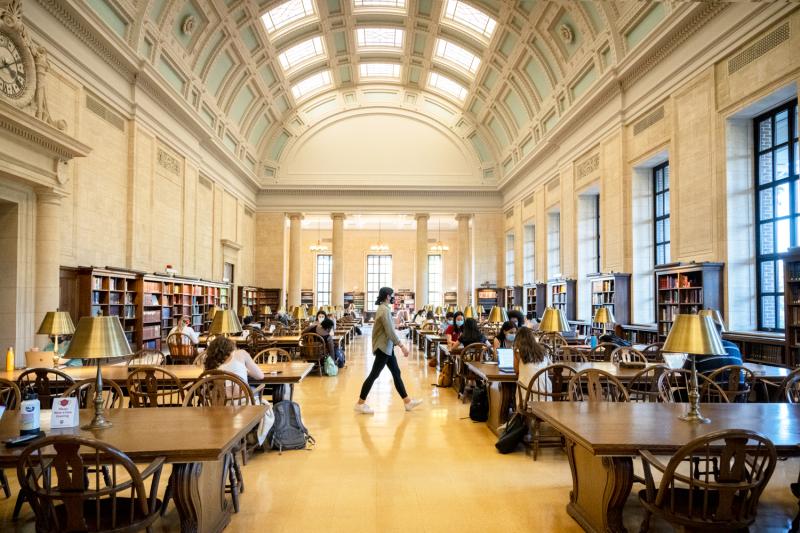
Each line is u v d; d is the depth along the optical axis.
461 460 4.23
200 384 3.47
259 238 20.64
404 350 6.19
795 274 5.72
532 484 3.66
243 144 17.56
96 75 8.58
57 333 5.36
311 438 4.73
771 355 6.34
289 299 20.78
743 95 7.17
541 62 13.68
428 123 20.94
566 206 13.93
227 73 14.23
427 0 14.74
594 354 6.62
